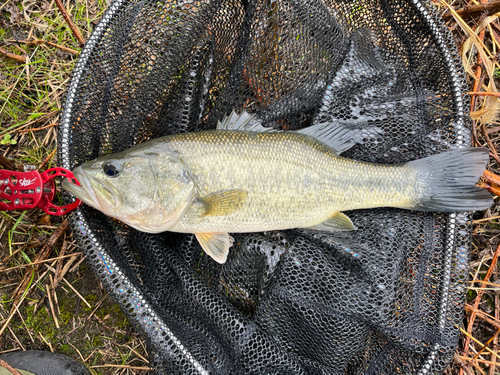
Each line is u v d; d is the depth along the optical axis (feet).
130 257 1.33
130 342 1.47
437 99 1.33
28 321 1.44
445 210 1.27
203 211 1.19
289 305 1.27
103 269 1.20
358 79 1.34
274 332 1.29
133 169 1.18
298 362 1.26
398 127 1.34
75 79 1.19
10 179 1.16
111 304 1.48
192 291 1.26
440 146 1.32
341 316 1.24
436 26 1.29
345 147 1.28
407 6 1.31
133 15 1.19
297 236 1.31
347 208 1.27
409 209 1.30
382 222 1.30
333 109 1.34
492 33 1.55
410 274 1.29
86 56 1.19
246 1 1.24
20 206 1.18
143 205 1.19
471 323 1.48
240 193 1.18
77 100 1.20
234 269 1.35
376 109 1.34
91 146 1.27
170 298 1.30
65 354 1.43
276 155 1.20
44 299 1.45
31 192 1.17
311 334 1.28
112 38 1.20
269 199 1.20
